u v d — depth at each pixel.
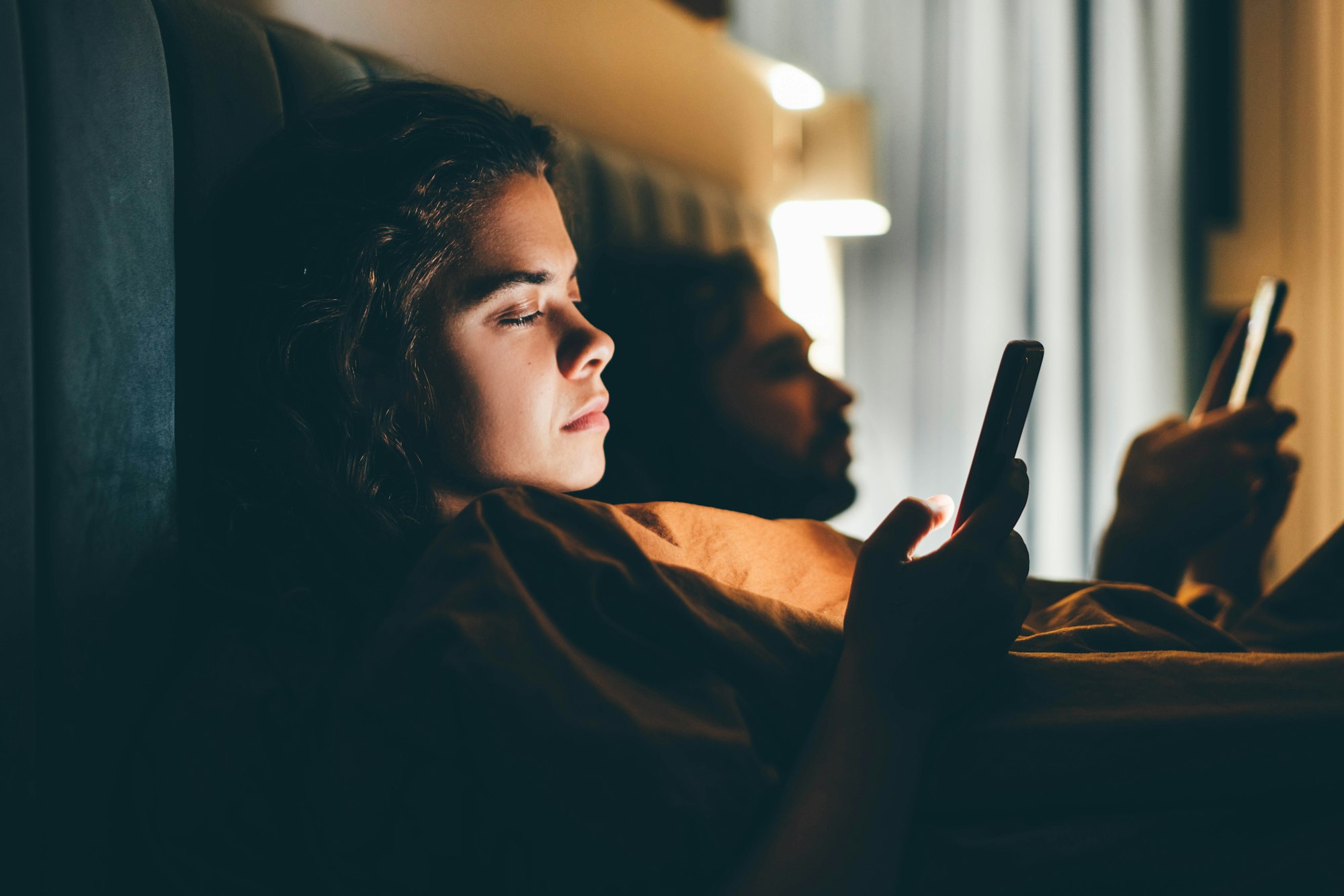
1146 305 2.75
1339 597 0.70
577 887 0.38
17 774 0.49
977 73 2.85
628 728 0.39
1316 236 2.56
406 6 1.21
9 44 0.51
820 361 2.84
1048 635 0.56
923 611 0.43
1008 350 0.49
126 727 0.55
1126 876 0.42
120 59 0.58
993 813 0.43
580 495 1.00
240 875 0.45
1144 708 0.44
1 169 0.50
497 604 0.43
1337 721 0.43
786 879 0.37
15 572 0.50
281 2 1.00
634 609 0.45
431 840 0.41
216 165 0.71
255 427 0.59
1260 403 0.97
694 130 2.08
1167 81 2.72
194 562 0.59
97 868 0.52
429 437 0.60
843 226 2.51
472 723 0.40
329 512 0.57
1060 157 2.80
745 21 2.49
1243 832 0.43
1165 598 0.64
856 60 2.88
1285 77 2.60
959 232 2.87
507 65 1.44
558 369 0.62
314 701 0.47
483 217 0.60
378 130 0.64
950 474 2.90
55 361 0.52
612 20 1.74
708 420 1.22
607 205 1.48
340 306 0.59
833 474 1.35
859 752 0.41
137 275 0.58
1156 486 0.95
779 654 0.47
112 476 0.55
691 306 1.25
